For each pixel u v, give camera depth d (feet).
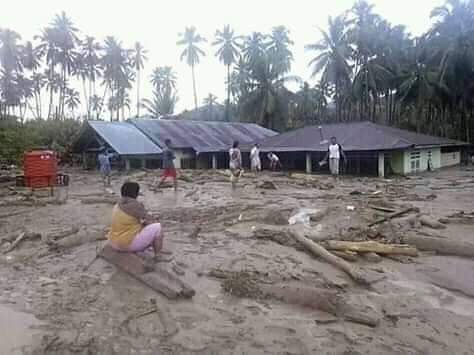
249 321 12.80
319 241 21.94
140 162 100.12
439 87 123.75
